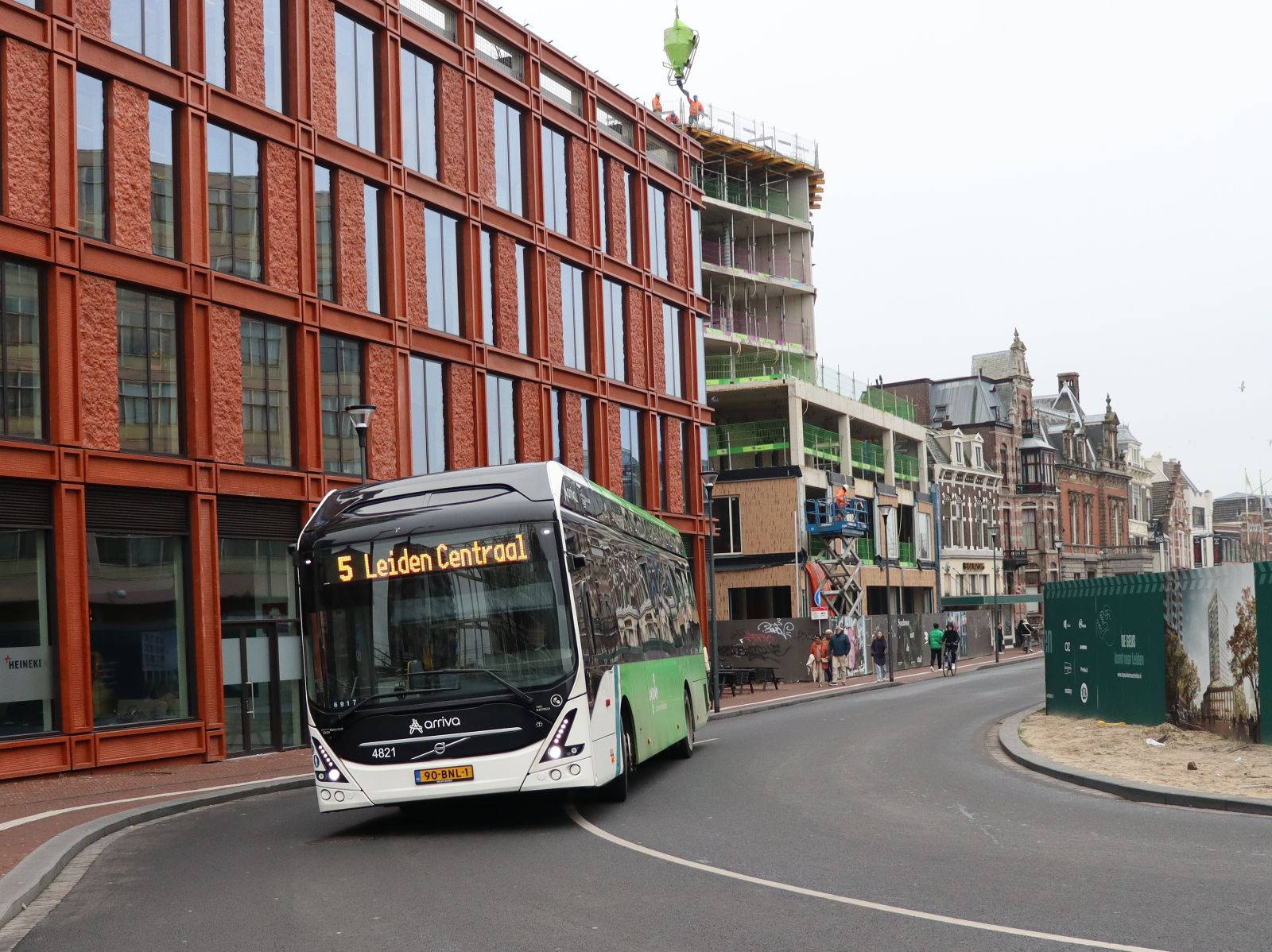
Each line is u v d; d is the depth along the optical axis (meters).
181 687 22.88
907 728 23.92
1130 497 100.00
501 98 33.81
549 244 35.28
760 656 48.69
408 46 30.06
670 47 61.75
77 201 21.55
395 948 7.69
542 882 9.66
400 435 28.52
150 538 22.61
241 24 25.11
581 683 12.64
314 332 26.25
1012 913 7.94
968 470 76.62
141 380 22.55
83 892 10.40
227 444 24.03
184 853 12.30
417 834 12.88
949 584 73.19
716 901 8.61
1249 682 16.77
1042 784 15.05
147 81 22.88
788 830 11.86
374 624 12.77
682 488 42.75
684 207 43.75
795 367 59.22
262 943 8.05
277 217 25.59
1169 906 8.02
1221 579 17.53
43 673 20.47
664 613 18.97
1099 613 22.00
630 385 39.09
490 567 12.80
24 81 20.72
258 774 20.47
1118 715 21.19
